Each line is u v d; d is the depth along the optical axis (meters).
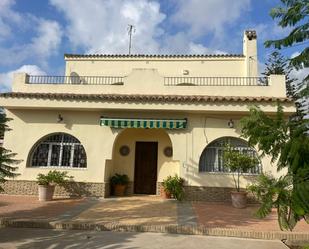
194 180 19.00
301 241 11.52
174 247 10.17
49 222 12.76
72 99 19.25
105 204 17.45
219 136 19.25
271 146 7.80
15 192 19.77
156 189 21.69
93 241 10.73
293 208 6.55
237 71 27.30
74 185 19.69
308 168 6.52
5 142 20.22
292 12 8.70
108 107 19.05
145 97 18.81
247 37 26.86
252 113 8.30
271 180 7.73
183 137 19.41
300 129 6.87
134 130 22.53
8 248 9.73
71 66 28.55
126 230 12.35
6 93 19.61
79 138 20.05
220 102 18.42
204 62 27.66
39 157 20.53
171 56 27.92
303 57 9.18
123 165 22.23
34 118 20.47
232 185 18.78
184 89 21.22
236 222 13.46
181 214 14.92
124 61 28.28
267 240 11.50
